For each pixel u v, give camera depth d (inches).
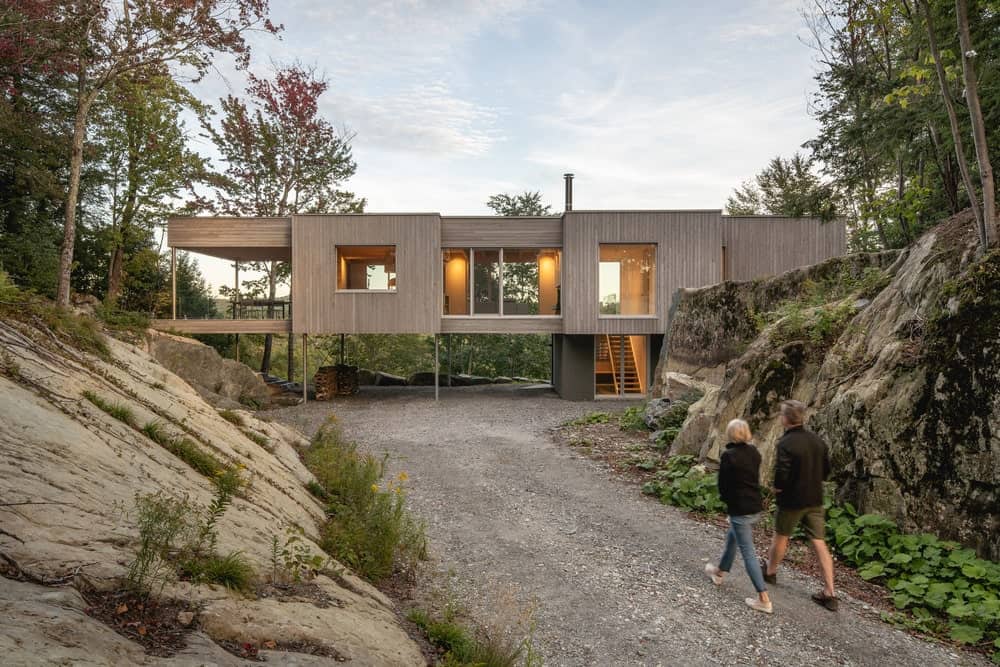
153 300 882.1
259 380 634.2
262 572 121.0
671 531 240.1
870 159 501.4
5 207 644.1
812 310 328.5
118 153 802.2
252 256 818.8
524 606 169.3
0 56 505.0
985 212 228.5
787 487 175.6
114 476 123.4
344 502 247.4
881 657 145.5
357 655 102.9
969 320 213.8
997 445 192.4
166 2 491.2
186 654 77.1
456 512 265.1
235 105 938.7
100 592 82.9
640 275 705.6
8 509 88.4
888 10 300.4
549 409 621.0
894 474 219.1
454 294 727.1
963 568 176.7
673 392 479.2
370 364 1229.1
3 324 188.7
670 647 148.0
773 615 166.4
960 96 384.2
